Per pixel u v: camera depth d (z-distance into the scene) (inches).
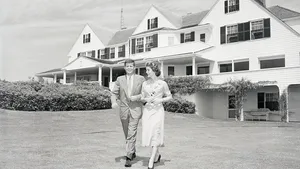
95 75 1311.5
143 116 181.9
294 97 736.3
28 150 227.6
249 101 820.0
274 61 794.8
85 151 228.7
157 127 176.9
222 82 780.6
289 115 733.3
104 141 289.6
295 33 745.0
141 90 191.9
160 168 172.6
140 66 1075.3
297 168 174.6
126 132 200.1
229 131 426.3
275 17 783.1
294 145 278.8
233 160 198.1
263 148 257.0
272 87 778.2
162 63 917.8
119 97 203.6
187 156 213.3
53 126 416.2
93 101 658.2
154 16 1119.0
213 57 903.7
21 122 431.5
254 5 829.2
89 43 1349.7
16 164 177.6
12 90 562.3
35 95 566.9
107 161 191.8
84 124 461.1
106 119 538.0
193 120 651.5
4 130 355.6
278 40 776.3
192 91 812.6
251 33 833.5
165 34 1032.2
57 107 596.1
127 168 171.8
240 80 735.7
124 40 1253.7
